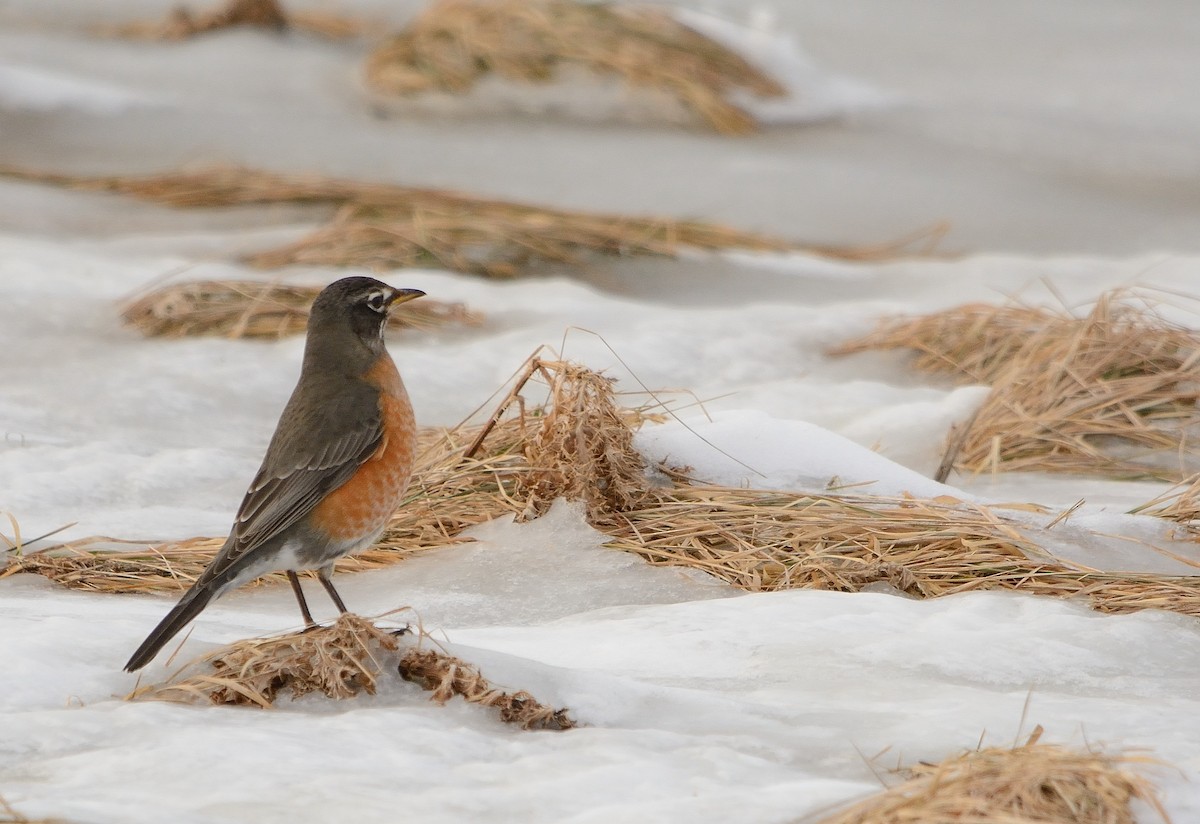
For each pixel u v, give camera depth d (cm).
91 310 1505
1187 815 541
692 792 552
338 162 2231
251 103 2539
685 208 2105
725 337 1512
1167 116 2769
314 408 812
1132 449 1249
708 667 736
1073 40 3406
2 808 507
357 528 814
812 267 1836
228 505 1085
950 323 1511
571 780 558
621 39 2683
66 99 2442
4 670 668
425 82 2628
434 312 1552
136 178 2039
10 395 1269
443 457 1116
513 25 2712
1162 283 1694
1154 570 939
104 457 1143
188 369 1360
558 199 2105
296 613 880
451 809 530
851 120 2653
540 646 777
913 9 3691
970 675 730
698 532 991
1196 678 740
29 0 3281
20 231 1784
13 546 965
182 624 715
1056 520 1002
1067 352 1339
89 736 602
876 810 521
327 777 557
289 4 3409
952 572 926
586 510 1012
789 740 619
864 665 738
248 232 1831
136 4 3328
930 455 1232
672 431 1110
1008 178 2330
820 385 1401
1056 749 574
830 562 945
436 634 804
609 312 1574
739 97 2655
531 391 1331
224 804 527
